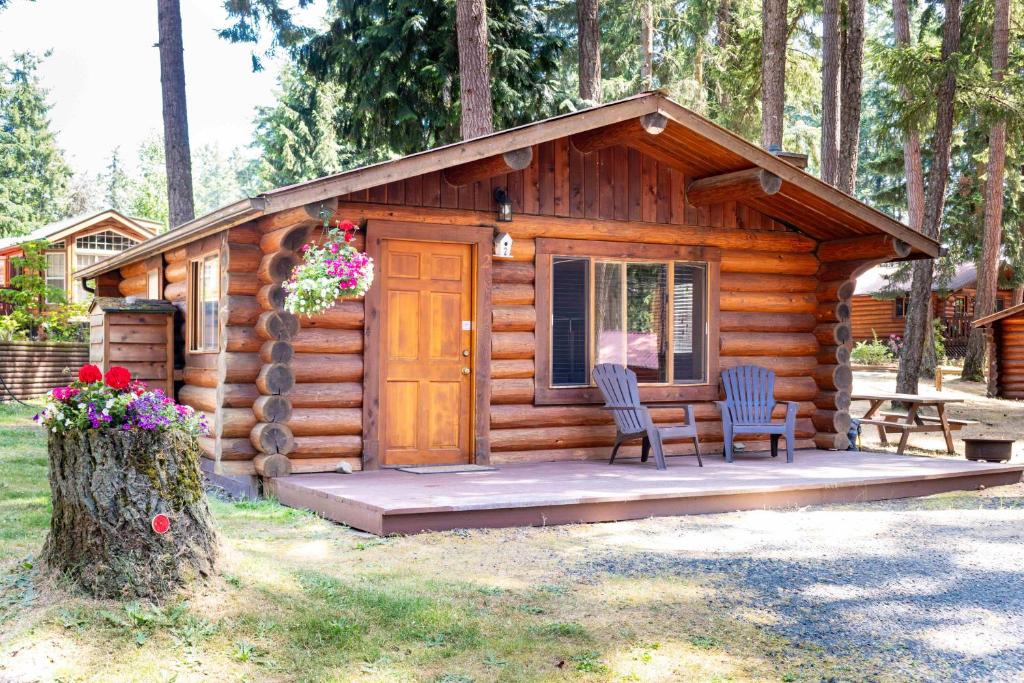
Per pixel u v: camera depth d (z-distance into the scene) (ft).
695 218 32.68
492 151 26.08
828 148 54.44
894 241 31.86
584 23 54.90
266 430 25.64
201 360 29.30
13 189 148.77
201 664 12.30
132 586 13.41
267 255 25.98
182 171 50.90
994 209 71.26
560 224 30.32
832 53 54.29
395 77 58.03
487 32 53.21
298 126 100.12
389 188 27.81
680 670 12.77
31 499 23.73
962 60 55.31
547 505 21.95
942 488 28.27
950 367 91.66
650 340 31.99
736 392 31.89
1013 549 20.01
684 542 20.39
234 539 19.84
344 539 20.08
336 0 60.08
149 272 36.94
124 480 13.57
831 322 34.45
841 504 25.94
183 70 51.26
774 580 17.20
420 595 15.53
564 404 30.45
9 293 64.13
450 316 29.01
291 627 13.57
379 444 27.63
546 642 13.70
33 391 54.90
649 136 29.86
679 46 83.87
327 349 27.02
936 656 13.39
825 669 12.88
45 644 12.30
